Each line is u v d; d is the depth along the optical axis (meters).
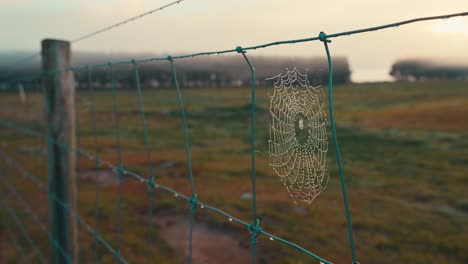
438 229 8.26
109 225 8.20
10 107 20.95
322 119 0.95
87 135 25.09
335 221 7.50
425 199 10.85
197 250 6.76
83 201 10.15
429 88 54.34
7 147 17.91
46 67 3.34
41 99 3.66
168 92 50.00
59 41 3.34
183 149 21.67
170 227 8.07
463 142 21.44
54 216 3.40
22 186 11.38
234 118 31.28
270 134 0.99
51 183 3.41
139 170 14.94
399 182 13.08
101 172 14.16
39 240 7.03
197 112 36.25
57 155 3.37
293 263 6.11
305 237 6.95
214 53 1.38
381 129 28.19
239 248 6.80
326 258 6.30
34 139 19.58
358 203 10.13
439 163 16.38
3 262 6.29
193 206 1.76
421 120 31.97
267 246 6.77
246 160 16.98
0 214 8.71
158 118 34.38
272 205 8.62
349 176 14.19
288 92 0.99
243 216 8.27
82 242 7.13
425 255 6.86
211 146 22.27
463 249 7.01
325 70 0.96
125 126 28.98
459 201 10.30
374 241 7.24
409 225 8.30
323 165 0.90
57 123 3.36
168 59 1.78
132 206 9.64
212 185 12.03
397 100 43.53
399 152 19.50
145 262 6.28
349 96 43.91
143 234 7.61
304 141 0.95
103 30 2.70
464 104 39.09
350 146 21.55
